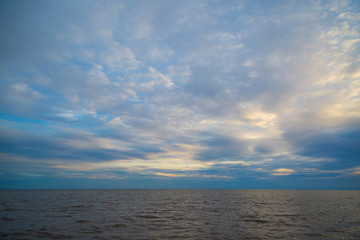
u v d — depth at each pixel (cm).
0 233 1695
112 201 5159
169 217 2597
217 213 2988
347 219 2502
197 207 3834
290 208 3706
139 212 3045
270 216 2703
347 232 1833
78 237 1606
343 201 5631
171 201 5347
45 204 4222
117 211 3136
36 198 6306
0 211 3016
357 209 3600
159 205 4200
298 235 1722
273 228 1972
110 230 1844
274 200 5872
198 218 2530
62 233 1719
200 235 1703
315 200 5953
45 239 1546
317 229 1941
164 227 1992
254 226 2058
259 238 1628
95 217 2530
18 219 2339
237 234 1741
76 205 4031
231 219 2461
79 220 2306
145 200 5653
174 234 1728
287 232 1819
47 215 2667
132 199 6028
